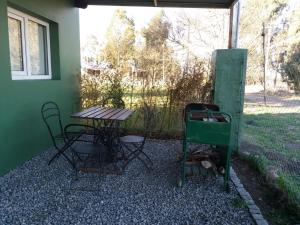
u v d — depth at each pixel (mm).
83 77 5352
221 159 3223
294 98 11047
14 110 3270
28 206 2477
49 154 3953
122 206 2535
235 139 4133
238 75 4012
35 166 3459
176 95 5145
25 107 3512
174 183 3096
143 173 3379
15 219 2262
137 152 3863
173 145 4746
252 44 14109
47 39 4379
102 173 3293
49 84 4172
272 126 6383
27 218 2283
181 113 5152
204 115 3221
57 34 4465
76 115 3256
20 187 2850
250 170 3598
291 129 6090
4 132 3094
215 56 4105
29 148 3676
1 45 2969
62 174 3230
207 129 2744
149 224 2256
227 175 2883
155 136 5270
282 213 2490
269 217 2420
